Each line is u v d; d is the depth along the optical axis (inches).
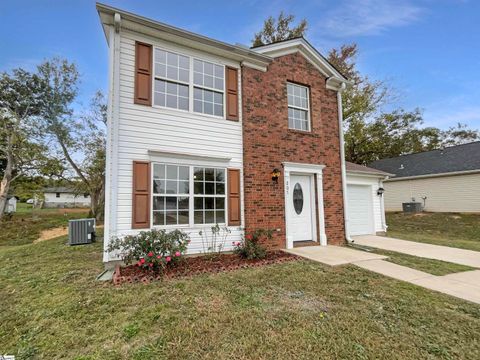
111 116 233.1
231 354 103.5
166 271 205.6
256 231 276.1
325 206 347.9
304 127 354.6
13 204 1136.2
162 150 253.3
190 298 157.6
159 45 261.6
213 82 291.1
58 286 181.8
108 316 135.8
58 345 111.7
